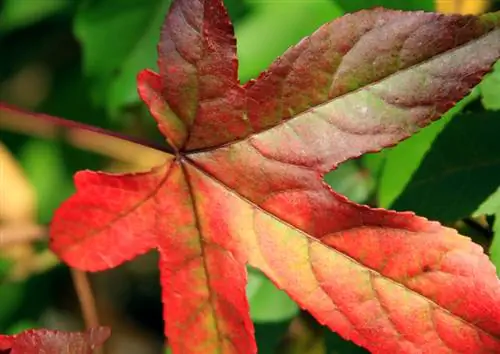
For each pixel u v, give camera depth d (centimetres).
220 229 31
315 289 30
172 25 31
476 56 29
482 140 33
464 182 33
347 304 30
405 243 30
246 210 31
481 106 33
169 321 32
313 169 30
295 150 31
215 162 31
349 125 30
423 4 35
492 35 29
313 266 30
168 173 32
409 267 30
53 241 33
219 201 31
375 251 30
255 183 31
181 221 32
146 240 32
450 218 33
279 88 30
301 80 30
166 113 31
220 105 31
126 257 32
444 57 29
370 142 30
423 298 30
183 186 32
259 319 36
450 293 29
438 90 30
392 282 30
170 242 32
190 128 31
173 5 31
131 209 32
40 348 32
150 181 32
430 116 30
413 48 30
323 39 30
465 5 35
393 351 30
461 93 29
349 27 30
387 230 30
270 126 31
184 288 32
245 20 36
